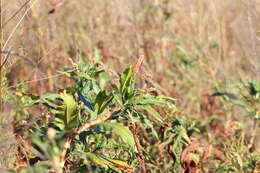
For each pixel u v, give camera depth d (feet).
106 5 30.19
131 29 28.84
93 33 27.68
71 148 13.08
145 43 27.61
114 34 28.60
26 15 14.15
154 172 17.01
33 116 14.97
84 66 15.46
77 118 12.39
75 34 25.68
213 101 24.53
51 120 15.70
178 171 17.12
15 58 13.89
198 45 28.71
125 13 29.86
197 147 15.14
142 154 15.15
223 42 28.63
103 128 12.35
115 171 13.84
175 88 25.79
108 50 26.13
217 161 18.67
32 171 10.70
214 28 30.60
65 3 28.19
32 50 15.33
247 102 20.11
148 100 13.20
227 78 24.82
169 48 29.22
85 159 13.00
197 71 27.17
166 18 29.58
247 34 22.98
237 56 28.81
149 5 29.60
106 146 14.10
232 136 19.62
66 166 13.39
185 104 24.97
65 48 24.79
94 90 14.28
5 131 12.48
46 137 11.94
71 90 13.89
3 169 11.47
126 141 12.14
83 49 25.61
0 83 12.64
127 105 13.14
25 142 12.71
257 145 20.49
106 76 17.01
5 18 13.32
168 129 16.39
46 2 24.20
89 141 14.33
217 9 30.63
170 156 17.57
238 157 16.62
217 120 22.86
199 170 15.92
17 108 13.29
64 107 12.39
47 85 20.88
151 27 29.07
